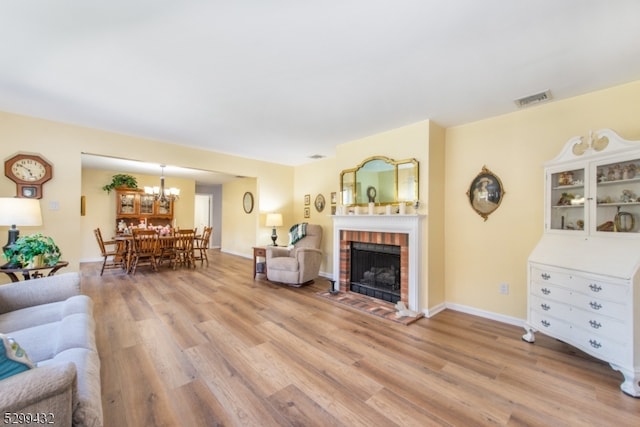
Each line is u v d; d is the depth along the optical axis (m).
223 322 2.87
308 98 2.70
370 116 3.16
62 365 0.97
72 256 3.52
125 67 2.17
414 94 2.60
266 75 2.28
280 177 6.00
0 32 1.75
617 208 2.25
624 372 1.82
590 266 2.08
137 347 2.31
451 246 3.45
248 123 3.43
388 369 2.05
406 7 1.51
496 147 3.11
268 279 4.65
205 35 1.78
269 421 1.51
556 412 1.62
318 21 1.63
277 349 2.32
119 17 1.62
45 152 3.35
